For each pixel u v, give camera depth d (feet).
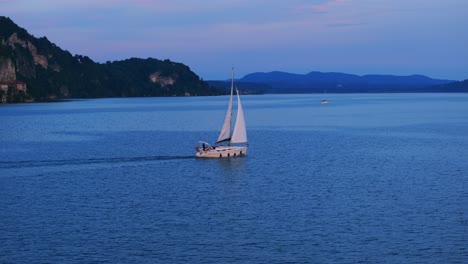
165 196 295.48
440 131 643.86
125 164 392.68
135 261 204.54
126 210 266.98
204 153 416.46
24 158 427.33
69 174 355.56
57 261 203.82
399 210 264.52
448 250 213.87
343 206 272.51
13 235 229.86
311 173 358.64
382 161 409.49
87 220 250.78
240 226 242.37
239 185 321.93
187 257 208.64
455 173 355.77
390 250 214.28
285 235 230.89
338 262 204.23
